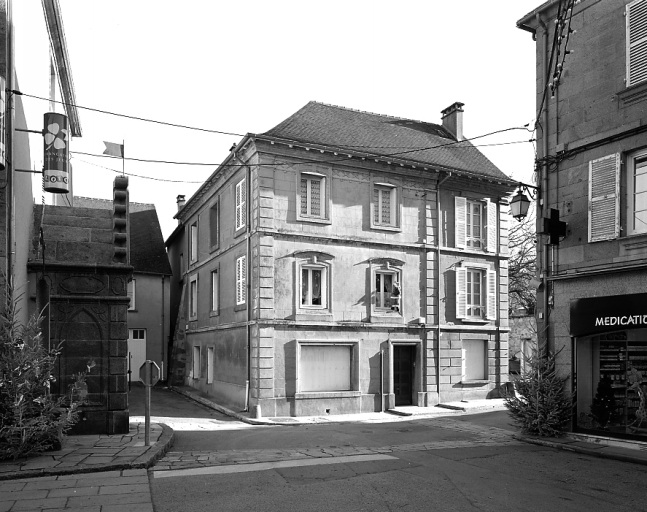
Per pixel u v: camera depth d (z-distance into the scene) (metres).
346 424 16.94
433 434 14.21
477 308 22.53
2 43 10.02
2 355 9.39
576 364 12.74
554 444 11.84
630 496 7.87
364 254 20.20
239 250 20.53
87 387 11.81
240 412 18.80
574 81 13.30
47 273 11.78
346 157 19.72
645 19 11.79
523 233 32.12
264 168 18.78
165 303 30.30
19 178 10.73
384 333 20.25
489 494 7.82
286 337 18.62
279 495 7.60
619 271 11.83
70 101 19.31
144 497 7.38
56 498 7.30
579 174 13.05
